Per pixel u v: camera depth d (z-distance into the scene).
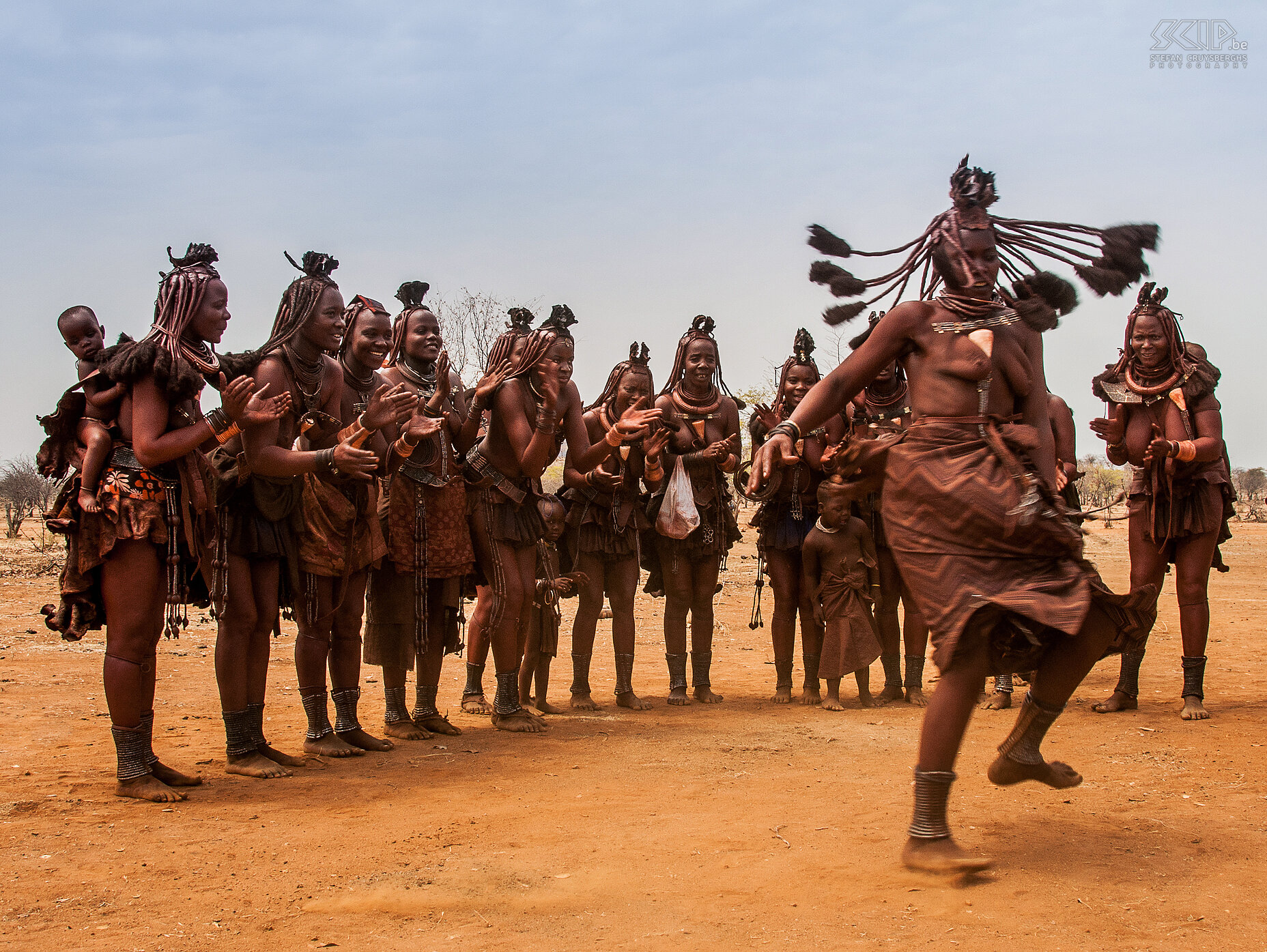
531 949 3.45
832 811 5.02
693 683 8.98
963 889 3.91
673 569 8.77
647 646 12.89
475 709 8.22
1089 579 4.12
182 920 3.74
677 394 8.86
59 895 3.99
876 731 7.27
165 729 7.40
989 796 5.22
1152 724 7.35
